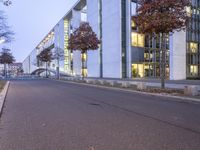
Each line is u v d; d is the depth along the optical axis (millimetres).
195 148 4719
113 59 41688
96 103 11727
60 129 6359
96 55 47906
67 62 70562
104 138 5445
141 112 8984
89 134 5809
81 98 14062
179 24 15992
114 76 41375
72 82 34719
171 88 18219
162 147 4777
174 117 7945
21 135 5816
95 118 7840
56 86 26484
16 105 11234
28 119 7805
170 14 15586
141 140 5266
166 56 42312
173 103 11625
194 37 43469
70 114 8641
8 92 18625
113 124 6914
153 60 43438
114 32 41250
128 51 39875
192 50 43062
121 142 5121
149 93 15633
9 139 5473
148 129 6285
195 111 9172
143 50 41750
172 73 37281
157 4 15695
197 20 44000
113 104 11320
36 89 21844
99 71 46812
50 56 67312
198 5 44219
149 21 15906
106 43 44125
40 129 6395
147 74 42312
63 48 71438
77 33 32812
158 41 44094
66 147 4816
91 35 32812
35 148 4789
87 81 32094
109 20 42812
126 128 6414
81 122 7219
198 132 5965
